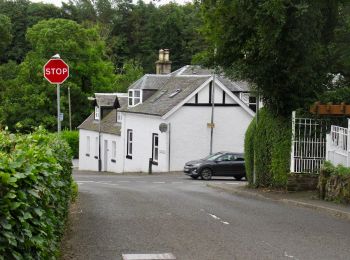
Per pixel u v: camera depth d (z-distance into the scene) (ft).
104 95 181.06
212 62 71.00
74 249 33.45
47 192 21.85
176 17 274.77
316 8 63.10
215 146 142.31
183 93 142.41
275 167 70.23
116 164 163.32
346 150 56.90
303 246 34.50
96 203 58.65
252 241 36.11
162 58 189.37
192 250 33.27
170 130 138.41
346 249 33.65
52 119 204.33
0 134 25.05
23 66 209.67
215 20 68.23
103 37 297.12
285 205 57.52
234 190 75.00
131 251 33.01
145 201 60.90
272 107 71.31
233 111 143.13
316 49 64.69
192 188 86.58
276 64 66.49
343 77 71.82
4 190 16.42
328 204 54.13
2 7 281.74
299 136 67.36
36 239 19.20
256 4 62.08
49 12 296.51
